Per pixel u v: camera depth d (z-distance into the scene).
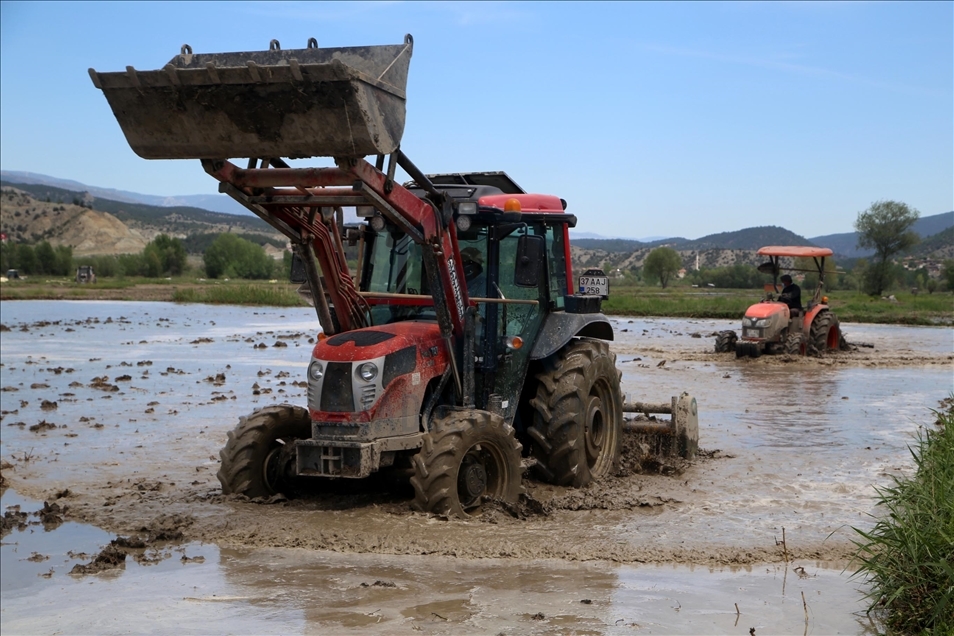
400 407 7.25
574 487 8.31
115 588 5.89
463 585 5.79
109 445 10.88
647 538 6.79
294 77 5.82
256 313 40.03
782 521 7.36
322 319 7.82
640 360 20.55
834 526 7.21
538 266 7.62
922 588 5.14
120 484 8.87
